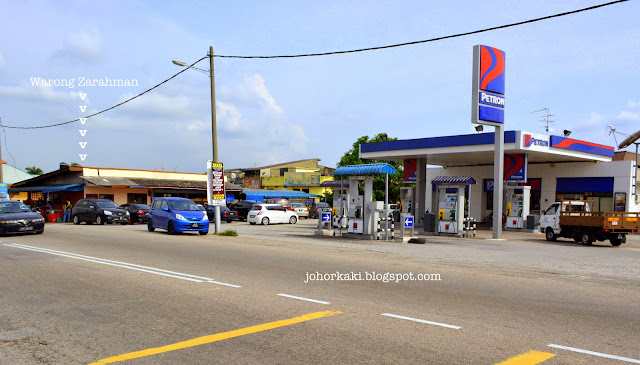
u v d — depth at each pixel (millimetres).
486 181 35719
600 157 30484
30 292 8000
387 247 16641
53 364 4750
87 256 12430
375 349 5203
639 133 33312
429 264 12133
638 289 9180
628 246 19562
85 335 5684
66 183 40812
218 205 21125
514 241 21094
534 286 9211
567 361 4918
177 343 5387
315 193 62094
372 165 19391
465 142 27719
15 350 5156
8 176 55656
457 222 23062
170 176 44594
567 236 20531
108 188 39094
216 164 21250
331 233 22219
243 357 4938
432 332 5867
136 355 5000
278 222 33344
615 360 4980
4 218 18422
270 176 67500
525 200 27453
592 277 10664
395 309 7047
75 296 7707
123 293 7941
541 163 33219
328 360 4848
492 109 22594
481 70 22141
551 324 6355
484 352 5152
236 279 9320
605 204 30297
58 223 31938
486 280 9781
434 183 23844
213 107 21578
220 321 6285
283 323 6203
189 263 11438
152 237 18531
